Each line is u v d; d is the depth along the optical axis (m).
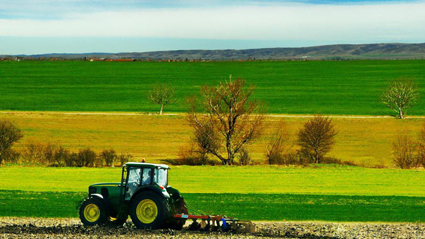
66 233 20.94
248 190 41.72
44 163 63.09
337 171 55.78
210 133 69.38
